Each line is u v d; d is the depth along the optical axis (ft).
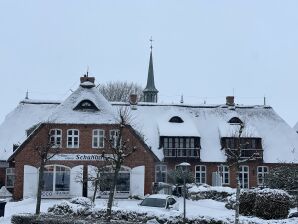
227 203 110.83
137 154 144.66
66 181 141.79
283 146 180.65
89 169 141.69
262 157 174.60
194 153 173.68
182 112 188.44
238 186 64.59
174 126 177.88
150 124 181.16
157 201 88.58
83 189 140.77
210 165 174.19
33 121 174.29
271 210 88.28
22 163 141.90
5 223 78.59
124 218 79.46
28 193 140.36
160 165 171.22
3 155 162.30
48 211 89.25
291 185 131.44
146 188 144.05
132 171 143.74
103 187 139.64
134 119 178.40
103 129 145.28
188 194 136.26
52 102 182.29
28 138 142.31
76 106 148.05
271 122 190.49
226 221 72.33
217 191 133.80
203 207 111.45
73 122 144.66
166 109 188.65
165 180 170.40
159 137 174.60
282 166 152.05
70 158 142.41
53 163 141.49
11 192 162.91
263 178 162.50
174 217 75.05
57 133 144.36
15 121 174.19
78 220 75.05
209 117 189.78
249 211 91.86
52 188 140.46
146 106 188.75
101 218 80.74
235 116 187.62
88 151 143.74
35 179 141.28
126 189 143.02
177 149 173.06
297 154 178.09
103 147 142.92
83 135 144.56
